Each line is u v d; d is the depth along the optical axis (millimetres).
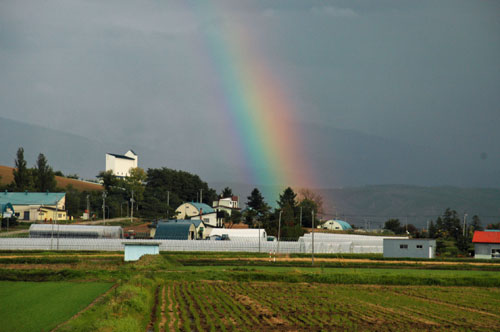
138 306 40188
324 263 83312
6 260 78000
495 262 90562
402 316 43250
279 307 46031
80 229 107062
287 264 82375
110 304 38969
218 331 35875
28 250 94062
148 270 67250
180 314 41219
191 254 95438
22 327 35719
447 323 40750
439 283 63125
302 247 102750
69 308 42500
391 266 81938
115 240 99312
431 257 96875
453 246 130375
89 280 60406
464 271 77062
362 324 39844
